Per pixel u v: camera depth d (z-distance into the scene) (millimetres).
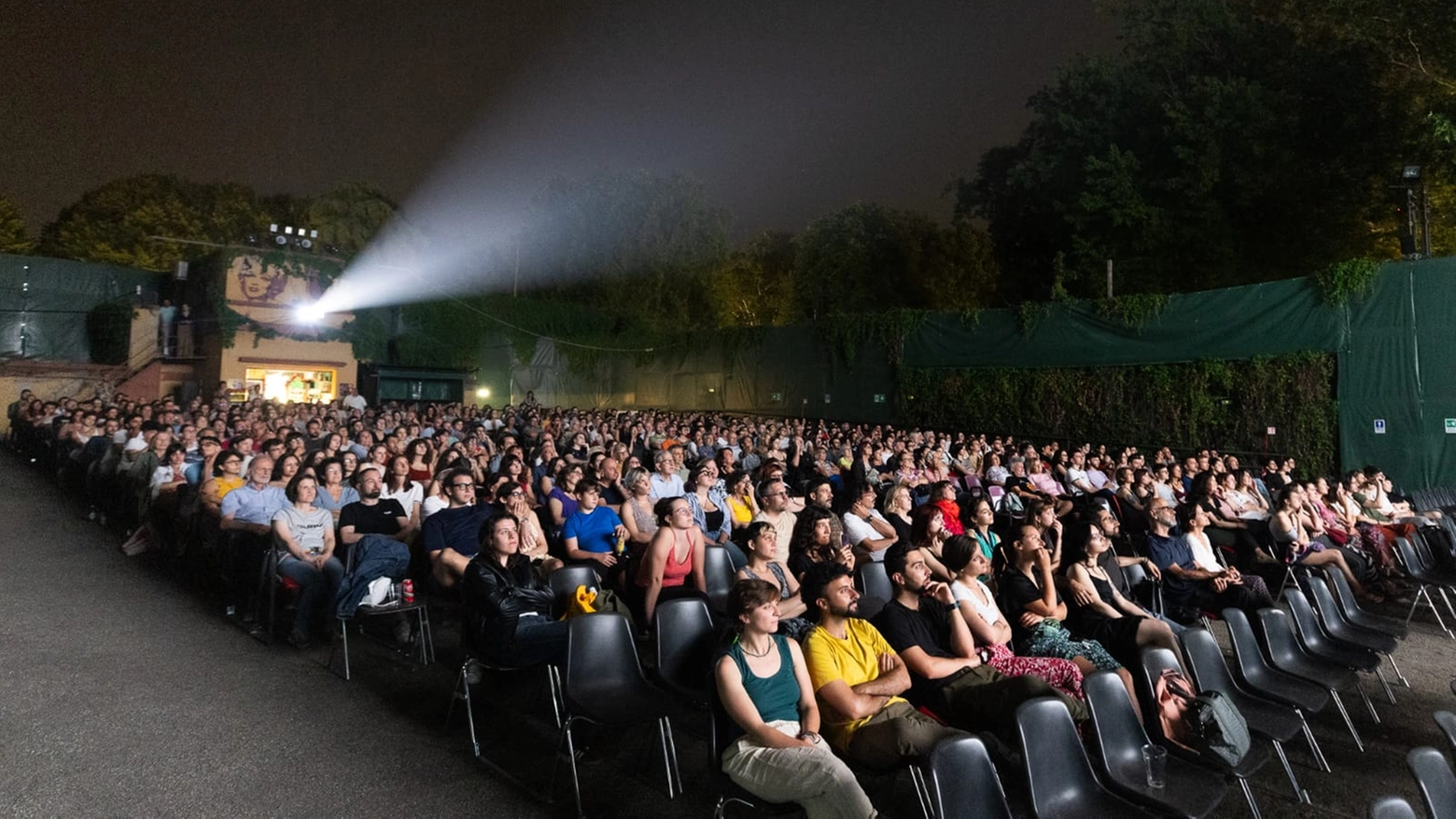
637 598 5562
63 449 11758
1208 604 6676
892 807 3918
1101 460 14352
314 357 22906
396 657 5758
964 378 19594
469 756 4254
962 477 12867
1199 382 15992
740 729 3422
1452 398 13172
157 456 8703
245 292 21641
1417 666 6453
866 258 32844
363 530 6406
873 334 21641
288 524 5957
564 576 5270
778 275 42844
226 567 6438
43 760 3920
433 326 25703
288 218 40250
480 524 6258
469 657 4496
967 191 29484
